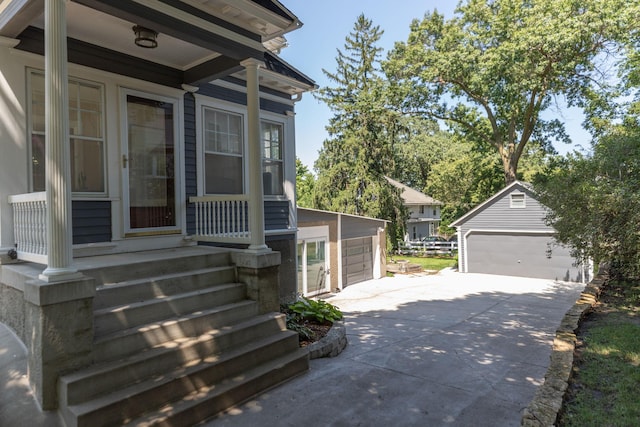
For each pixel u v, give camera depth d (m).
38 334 2.86
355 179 21.44
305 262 12.07
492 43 17.42
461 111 20.97
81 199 4.70
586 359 4.34
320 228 12.75
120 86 5.09
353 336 6.43
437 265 20.02
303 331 4.99
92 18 4.23
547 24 14.93
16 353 3.36
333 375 4.22
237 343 3.98
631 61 15.15
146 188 5.42
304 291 11.98
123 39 4.80
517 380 4.25
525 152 25.89
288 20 4.96
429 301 11.09
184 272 4.42
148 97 5.41
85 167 4.79
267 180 7.38
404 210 22.06
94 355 3.09
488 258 16.73
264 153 7.32
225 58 5.25
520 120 20.36
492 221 16.55
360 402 3.54
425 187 34.91
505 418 3.27
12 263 4.00
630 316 6.33
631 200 7.03
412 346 5.68
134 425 2.81
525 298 11.41
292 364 4.11
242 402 3.49
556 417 2.96
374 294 12.69
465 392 3.84
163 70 5.59
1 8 3.83
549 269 15.19
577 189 8.05
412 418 3.24
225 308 4.20
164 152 5.63
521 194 15.79
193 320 3.83
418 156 36.03
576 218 8.02
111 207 4.98
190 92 5.98
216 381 3.50
